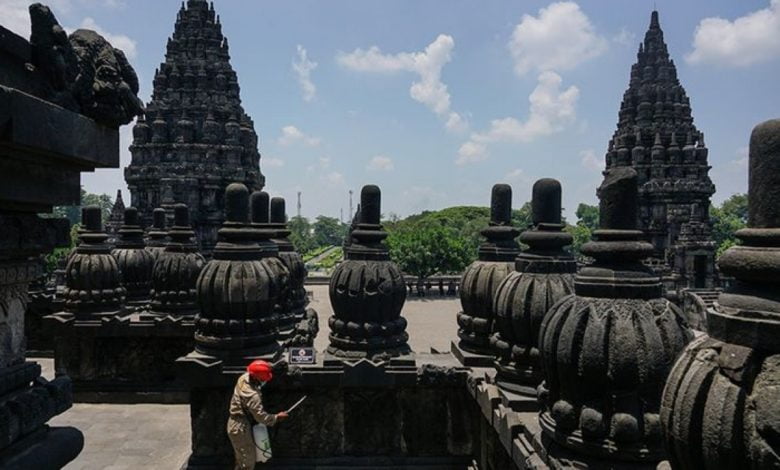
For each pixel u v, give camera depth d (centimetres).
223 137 2903
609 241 497
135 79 475
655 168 3644
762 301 286
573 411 476
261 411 731
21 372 414
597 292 483
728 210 7344
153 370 1288
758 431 271
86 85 417
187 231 1380
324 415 857
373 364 836
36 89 380
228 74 3016
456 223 7375
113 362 1280
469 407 853
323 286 4422
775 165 304
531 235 704
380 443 859
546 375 510
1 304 405
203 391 847
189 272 1323
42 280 1739
